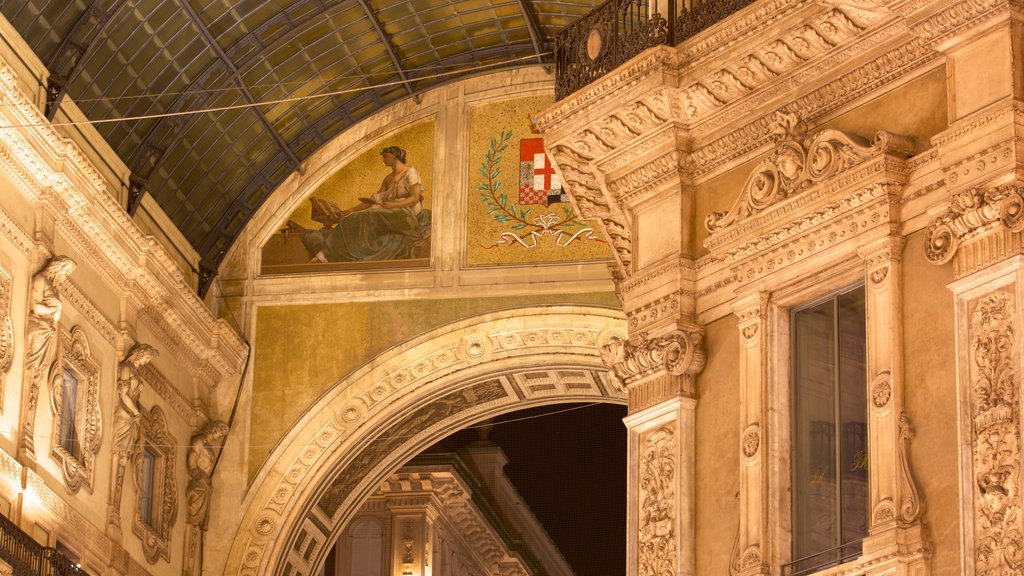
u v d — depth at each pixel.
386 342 35.94
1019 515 16.80
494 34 35.72
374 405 35.91
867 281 18.80
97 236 31.59
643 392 20.94
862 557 17.95
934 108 18.72
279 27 34.03
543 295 35.50
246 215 36.75
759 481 19.28
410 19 35.09
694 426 20.39
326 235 36.62
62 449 30.31
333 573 47.12
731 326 20.30
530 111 36.38
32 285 29.52
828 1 18.98
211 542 35.44
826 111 19.83
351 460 36.28
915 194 18.62
